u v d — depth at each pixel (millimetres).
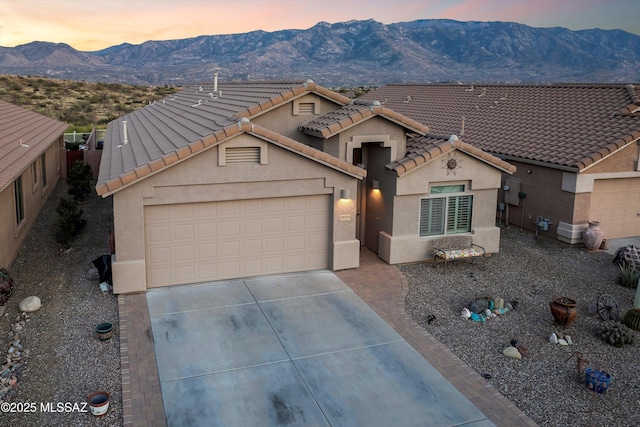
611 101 20766
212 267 13531
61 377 9227
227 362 9781
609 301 12266
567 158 17797
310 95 16469
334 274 14398
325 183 14031
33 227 18953
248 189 13289
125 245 12430
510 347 10508
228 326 11188
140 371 9406
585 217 17844
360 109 15141
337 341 10695
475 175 15594
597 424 8305
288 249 14234
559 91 24109
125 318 11422
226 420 8125
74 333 10797
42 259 15516
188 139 13711
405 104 32500
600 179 17984
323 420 8172
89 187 23609
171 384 9031
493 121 24031
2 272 12195
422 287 13742
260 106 15633
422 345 10656
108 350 10156
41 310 11883
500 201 21047
